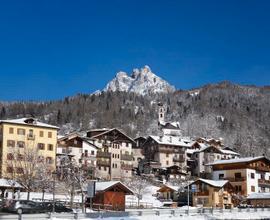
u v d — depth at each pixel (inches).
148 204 3946.9
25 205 2640.3
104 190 3267.7
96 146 5610.2
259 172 4756.4
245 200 4279.0
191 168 6820.9
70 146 5364.2
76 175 3860.7
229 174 4773.6
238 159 4852.4
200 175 6378.0
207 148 6732.3
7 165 4055.1
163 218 2669.8
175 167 6215.6
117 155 5802.2
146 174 6112.2
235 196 4266.7
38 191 3855.8
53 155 4773.6
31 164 3764.8
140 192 4256.9
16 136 4613.7
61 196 3713.1
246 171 4640.8
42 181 3671.3
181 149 6806.1
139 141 7224.4
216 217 2962.6
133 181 4840.1
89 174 5019.7
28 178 3553.2
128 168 5866.1
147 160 6732.3
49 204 2800.2
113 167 5718.5
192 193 4217.5
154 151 6752.0
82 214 2347.4
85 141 5492.1
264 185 4746.6
